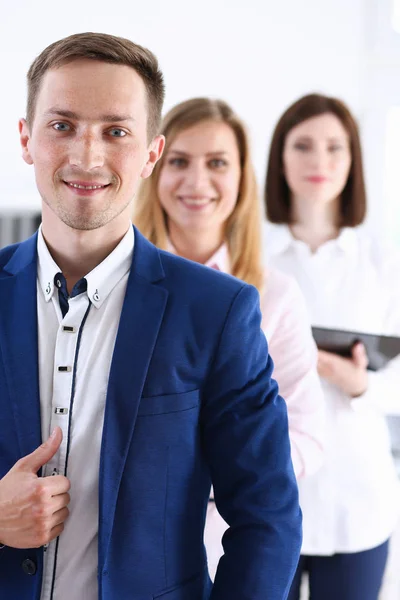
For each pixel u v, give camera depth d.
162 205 1.80
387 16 3.57
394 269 2.21
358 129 2.19
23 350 1.10
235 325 1.13
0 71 3.60
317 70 3.61
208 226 1.76
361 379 2.01
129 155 1.06
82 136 1.04
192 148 1.72
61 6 3.60
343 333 2.03
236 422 1.15
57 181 1.05
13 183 3.62
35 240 1.17
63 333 1.11
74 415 1.09
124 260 1.14
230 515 1.19
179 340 1.11
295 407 1.70
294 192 2.18
